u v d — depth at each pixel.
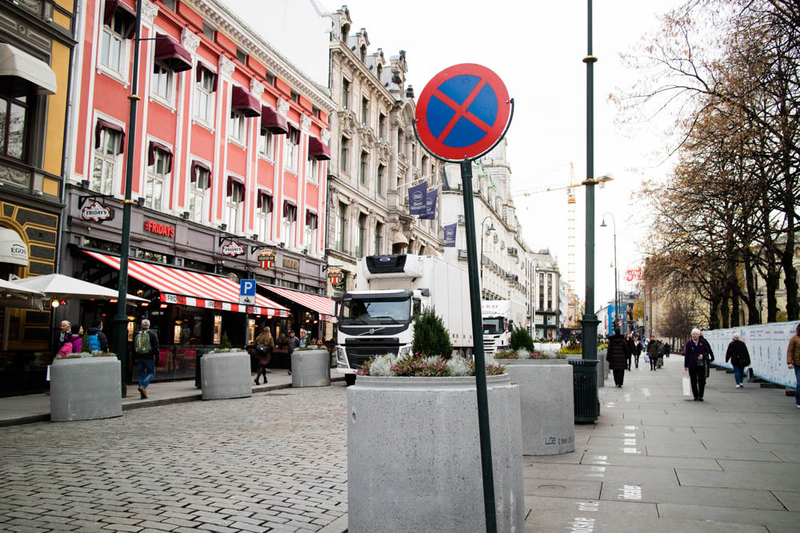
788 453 8.77
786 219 15.92
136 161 21.91
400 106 46.50
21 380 16.58
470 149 3.83
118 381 13.26
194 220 25.22
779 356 21.67
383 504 4.21
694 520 5.47
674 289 36.91
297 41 33.69
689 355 17.19
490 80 3.86
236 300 23.38
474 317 3.63
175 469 7.73
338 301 20.34
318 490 6.80
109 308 20.50
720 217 19.70
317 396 18.00
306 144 34.09
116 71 21.05
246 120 28.72
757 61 12.23
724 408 14.93
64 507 5.95
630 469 7.68
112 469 7.71
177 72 24.22
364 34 41.59
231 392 17.19
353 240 39.38
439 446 4.17
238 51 28.42
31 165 17.66
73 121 19.09
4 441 9.86
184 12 24.53
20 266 17.23
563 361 9.95
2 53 16.48
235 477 7.33
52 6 18.34
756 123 13.51
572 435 8.96
